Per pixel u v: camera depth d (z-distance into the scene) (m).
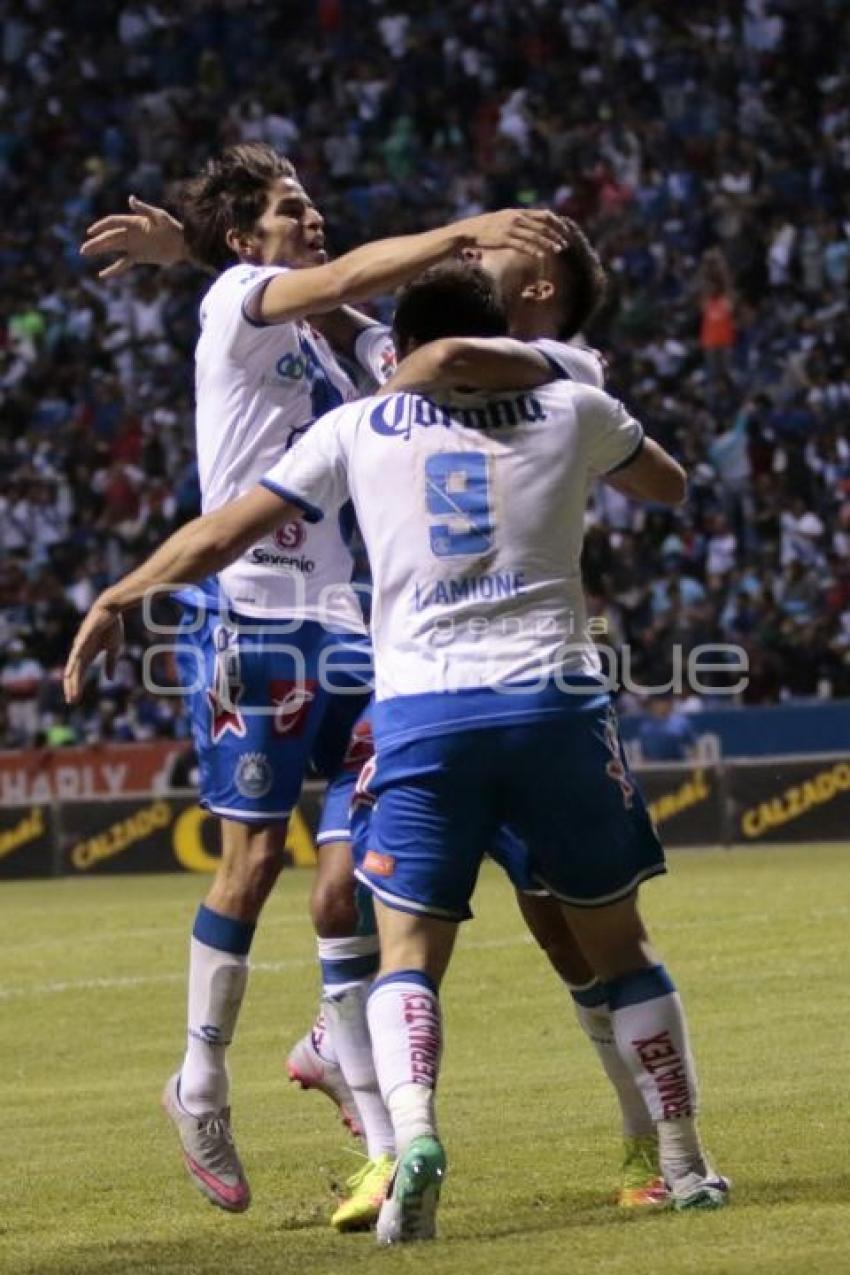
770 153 105.44
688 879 58.59
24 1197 23.61
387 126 112.06
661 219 102.38
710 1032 35.34
